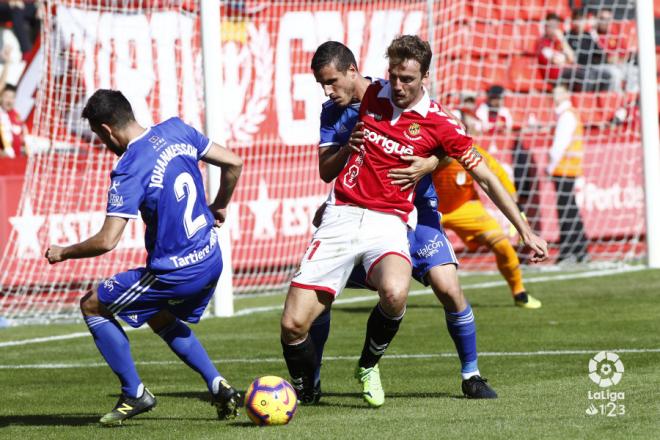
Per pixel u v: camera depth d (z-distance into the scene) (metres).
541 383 18.88
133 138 16.03
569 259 41.47
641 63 36.62
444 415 16.05
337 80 17.14
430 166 16.70
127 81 36.75
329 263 16.61
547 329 26.16
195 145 16.61
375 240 16.59
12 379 22.09
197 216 16.19
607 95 43.19
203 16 31.12
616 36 43.44
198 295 16.36
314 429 15.23
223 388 16.38
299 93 40.16
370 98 16.91
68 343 27.67
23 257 35.59
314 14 40.56
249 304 34.72
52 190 35.97
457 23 42.66
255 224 38.78
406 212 16.91
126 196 15.62
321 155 17.66
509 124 41.84
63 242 36.06
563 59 42.81
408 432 14.73
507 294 33.72
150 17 37.00
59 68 35.97
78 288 36.19
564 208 41.25
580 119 41.81
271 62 39.75
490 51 42.97
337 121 17.59
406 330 27.03
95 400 19.33
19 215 35.59
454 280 17.64
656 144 37.22
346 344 25.23
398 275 16.28
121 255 36.75
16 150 38.84
